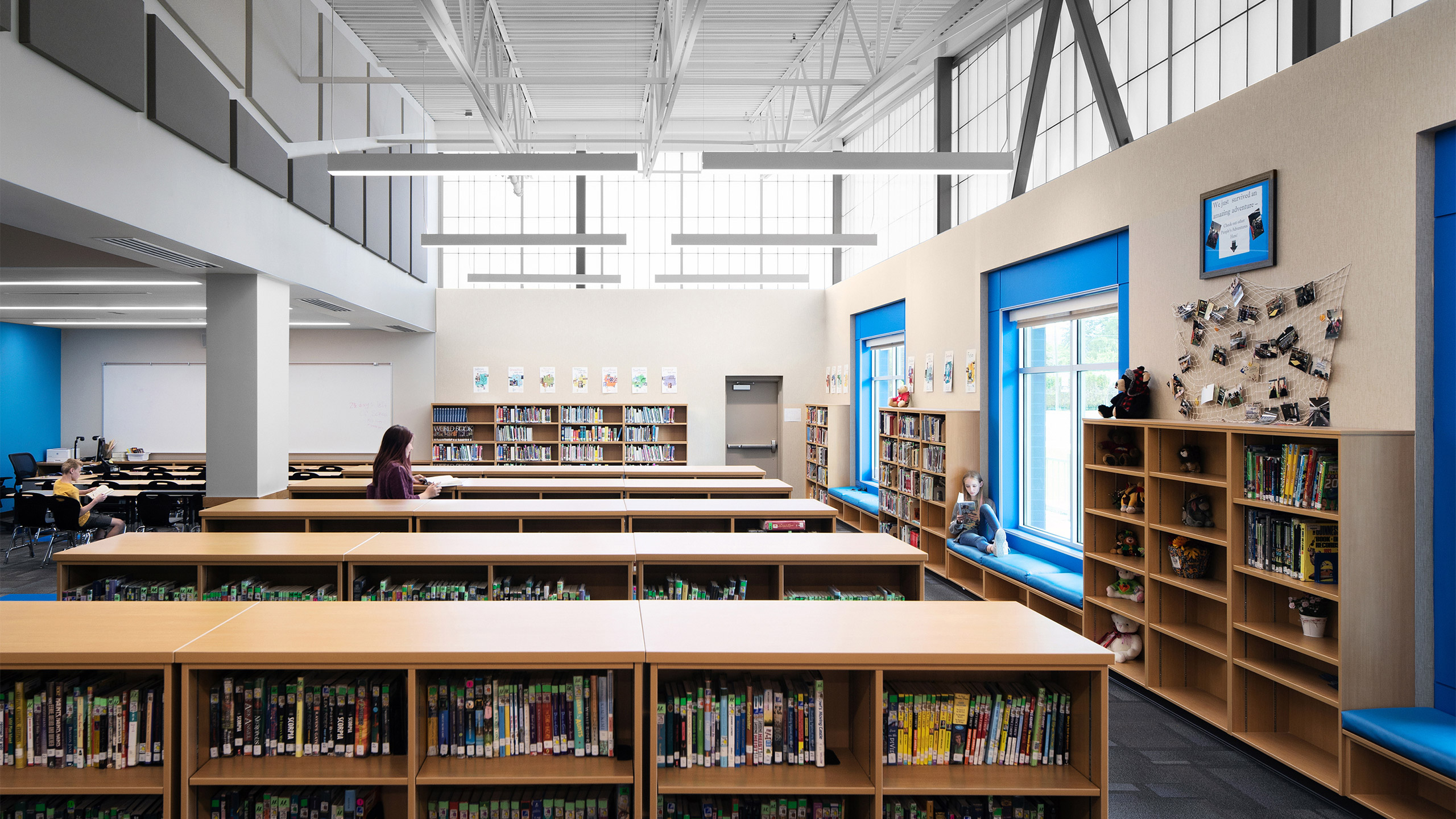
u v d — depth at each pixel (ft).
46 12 12.34
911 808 7.85
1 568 27.81
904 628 8.37
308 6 24.54
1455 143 10.59
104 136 14.12
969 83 29.43
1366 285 11.63
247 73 20.48
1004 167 19.31
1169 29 18.39
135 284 24.17
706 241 29.58
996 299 24.30
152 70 15.56
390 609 8.95
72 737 7.62
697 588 13.91
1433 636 11.20
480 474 27.20
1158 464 15.23
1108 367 19.66
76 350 40.68
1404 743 10.11
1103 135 21.12
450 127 40.55
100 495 27.96
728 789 7.48
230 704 7.78
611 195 44.27
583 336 43.16
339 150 27.14
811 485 42.34
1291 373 13.05
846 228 43.93
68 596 12.67
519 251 43.86
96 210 13.88
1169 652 15.34
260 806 7.62
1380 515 11.10
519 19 28.09
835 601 9.45
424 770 7.61
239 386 21.52
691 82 33.01
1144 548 15.64
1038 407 23.40
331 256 26.35
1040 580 19.35
